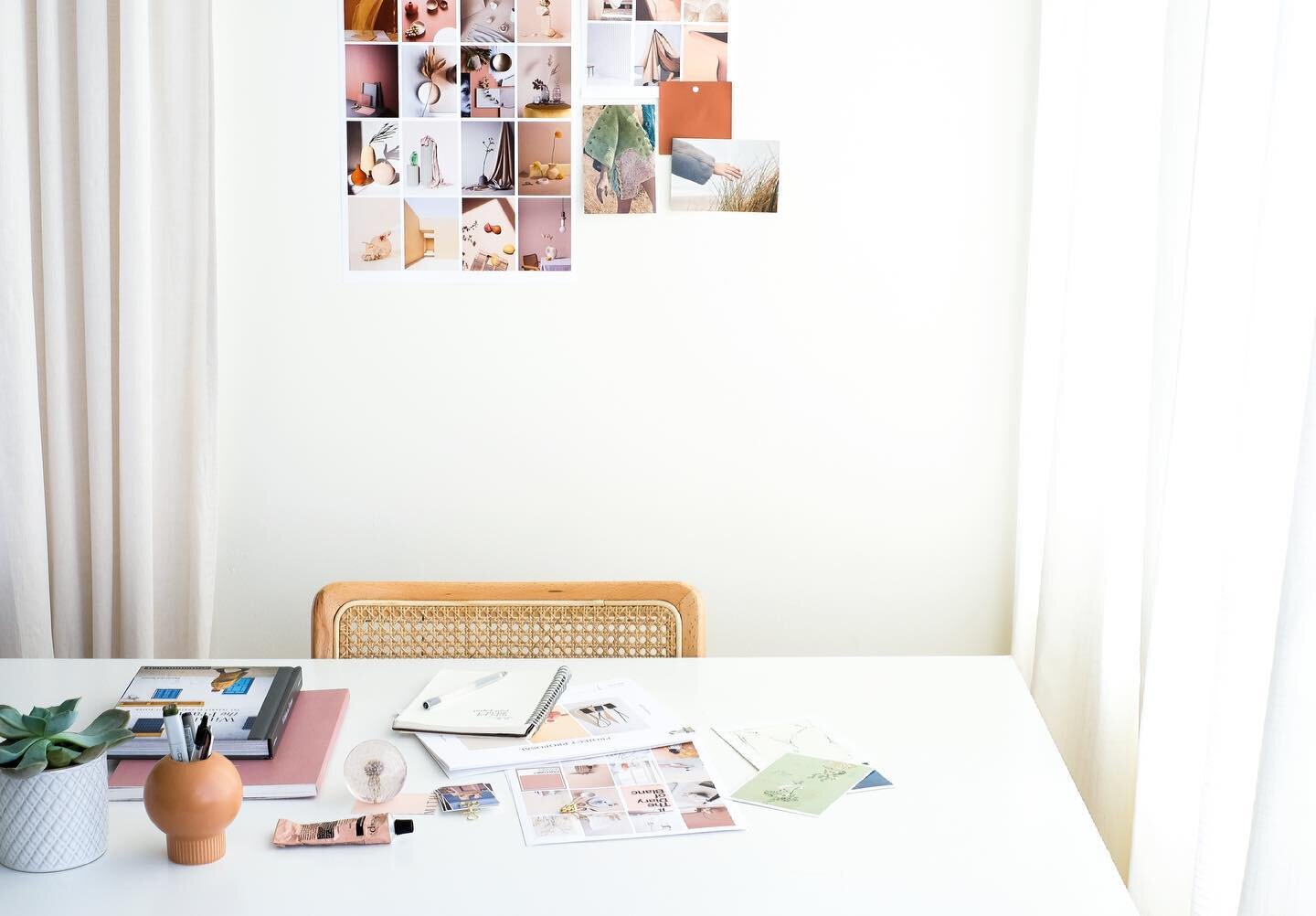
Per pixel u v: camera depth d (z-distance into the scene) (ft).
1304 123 4.00
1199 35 5.15
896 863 3.68
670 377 7.18
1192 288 4.70
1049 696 6.25
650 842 3.78
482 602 5.60
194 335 6.80
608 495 7.29
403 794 4.07
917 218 7.05
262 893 3.46
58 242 6.51
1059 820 3.98
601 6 6.84
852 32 6.89
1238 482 4.17
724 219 7.04
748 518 7.32
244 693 4.53
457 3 6.81
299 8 6.77
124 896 3.43
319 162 6.91
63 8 6.45
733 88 6.93
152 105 6.56
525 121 6.92
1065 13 6.41
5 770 3.49
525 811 3.96
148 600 6.77
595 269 7.07
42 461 6.72
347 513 7.23
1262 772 3.63
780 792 4.13
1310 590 3.53
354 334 7.07
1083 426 6.01
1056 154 6.54
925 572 7.38
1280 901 3.61
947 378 7.20
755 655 7.45
